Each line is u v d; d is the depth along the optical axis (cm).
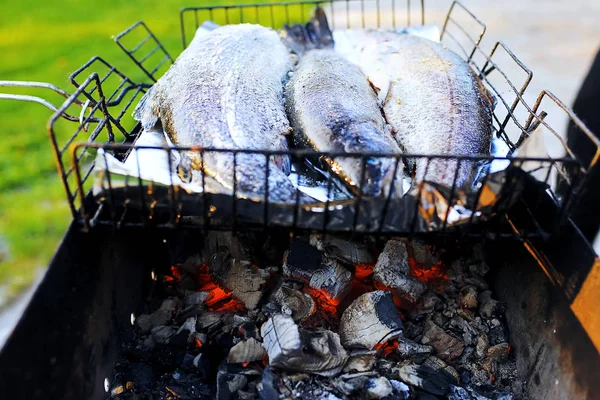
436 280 40
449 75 43
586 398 29
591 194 52
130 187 32
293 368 33
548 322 33
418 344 36
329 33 54
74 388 31
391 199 31
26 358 27
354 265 38
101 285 33
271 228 33
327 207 31
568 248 31
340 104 39
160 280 41
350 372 34
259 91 41
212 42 44
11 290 53
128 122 61
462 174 36
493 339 37
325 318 36
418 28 54
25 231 60
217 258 39
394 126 42
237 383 33
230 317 37
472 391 34
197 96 38
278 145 38
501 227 34
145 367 35
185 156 35
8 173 69
